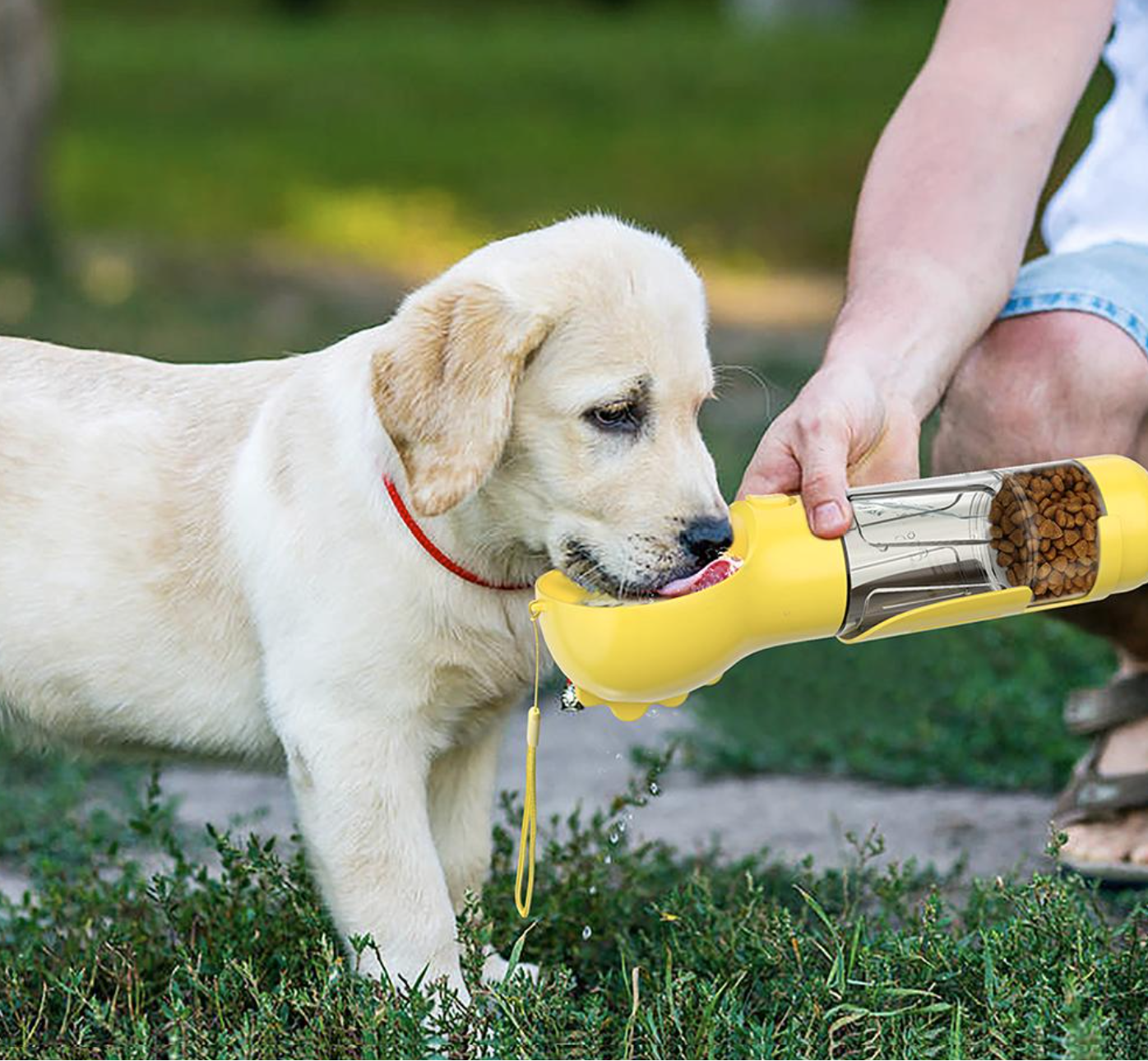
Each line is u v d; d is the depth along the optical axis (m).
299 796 4.14
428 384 3.85
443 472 3.81
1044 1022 3.65
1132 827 4.88
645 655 3.60
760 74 28.91
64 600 4.29
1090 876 4.84
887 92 27.22
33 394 4.38
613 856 4.80
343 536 4.02
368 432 4.04
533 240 4.02
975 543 3.77
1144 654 4.92
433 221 19.48
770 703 6.95
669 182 21.70
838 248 18.77
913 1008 3.69
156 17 37.56
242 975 4.05
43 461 4.31
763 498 3.81
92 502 4.29
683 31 34.91
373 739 4.09
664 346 3.91
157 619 4.27
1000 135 4.56
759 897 4.46
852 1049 3.68
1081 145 15.80
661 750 6.54
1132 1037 3.73
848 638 3.77
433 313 3.91
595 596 3.91
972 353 4.64
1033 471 3.89
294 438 4.13
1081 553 3.83
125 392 4.41
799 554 3.67
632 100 26.98
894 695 6.98
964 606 3.78
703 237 19.06
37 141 15.79
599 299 3.90
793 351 13.80
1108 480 3.89
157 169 21.44
